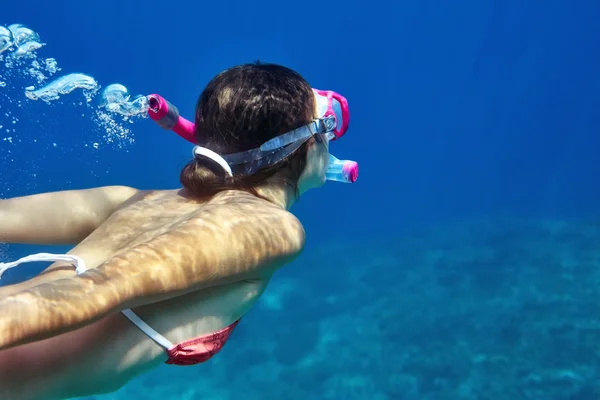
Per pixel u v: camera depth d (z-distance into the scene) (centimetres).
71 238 94
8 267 74
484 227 1153
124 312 70
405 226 1230
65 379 70
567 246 968
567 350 639
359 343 681
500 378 600
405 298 792
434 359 641
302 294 821
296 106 83
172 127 96
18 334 54
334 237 1137
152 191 92
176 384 618
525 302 759
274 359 657
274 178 86
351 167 104
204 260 65
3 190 109
